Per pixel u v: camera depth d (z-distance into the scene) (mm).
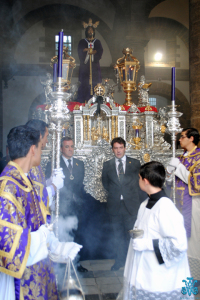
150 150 3963
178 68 16000
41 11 14352
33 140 1599
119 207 3584
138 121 4215
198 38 7578
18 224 1365
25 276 1520
